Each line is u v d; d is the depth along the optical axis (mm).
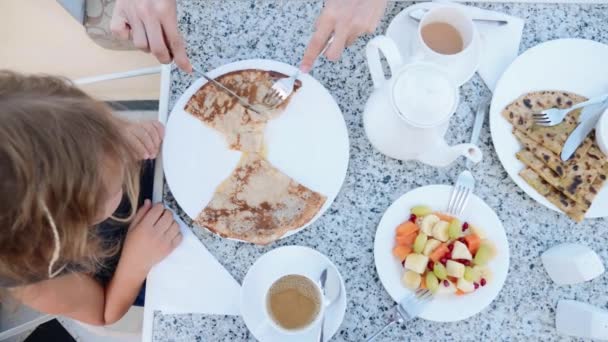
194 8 889
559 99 853
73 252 708
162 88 867
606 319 737
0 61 1405
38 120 616
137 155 797
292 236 830
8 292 780
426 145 744
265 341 765
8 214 609
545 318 812
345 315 806
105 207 728
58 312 863
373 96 772
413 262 777
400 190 850
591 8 905
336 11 812
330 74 882
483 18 869
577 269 761
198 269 811
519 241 836
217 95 848
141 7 817
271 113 850
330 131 847
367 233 834
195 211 815
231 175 832
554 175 817
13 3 1412
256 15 892
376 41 722
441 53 812
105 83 1361
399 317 792
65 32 1401
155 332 801
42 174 610
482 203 821
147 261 801
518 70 858
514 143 844
